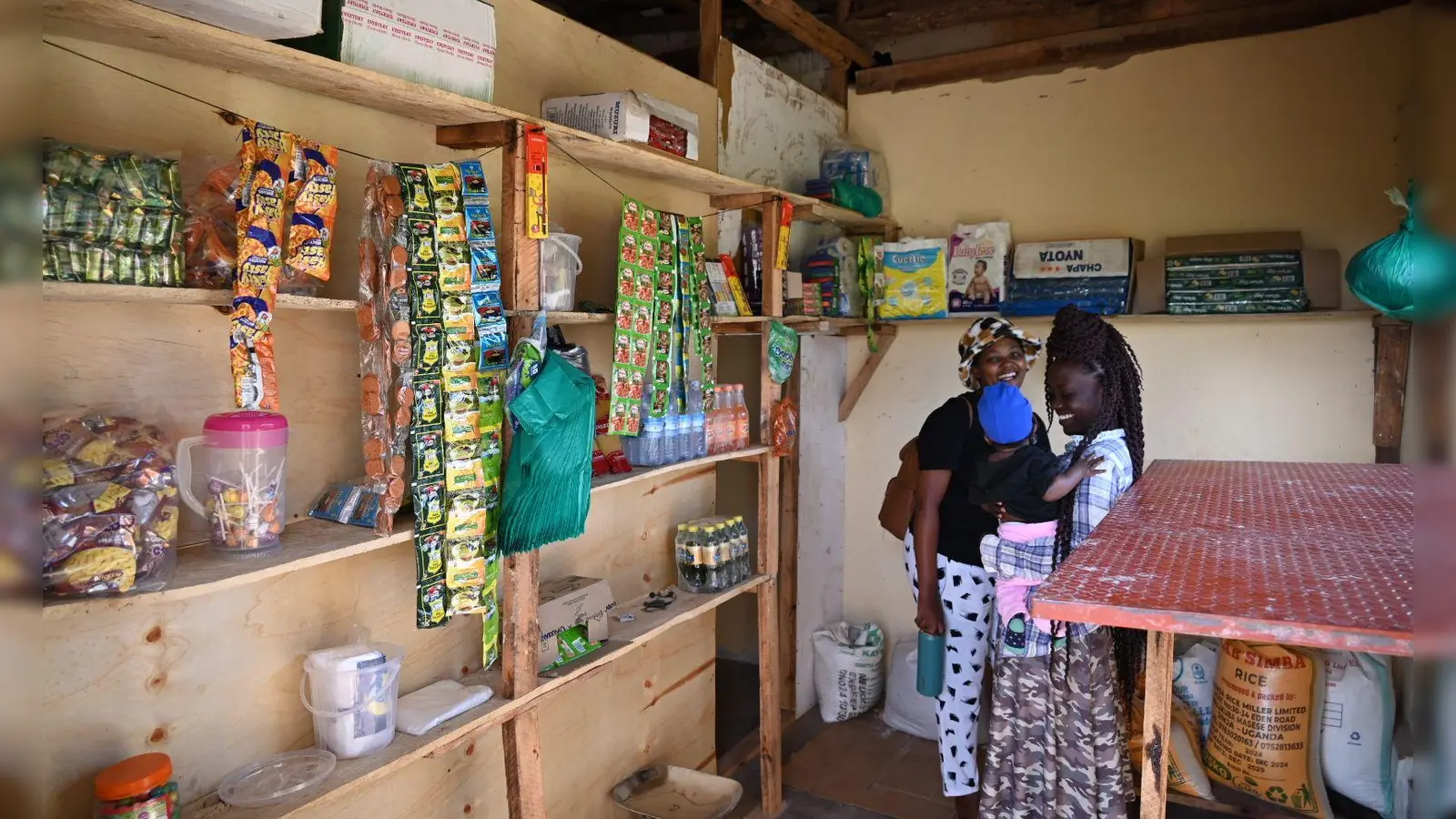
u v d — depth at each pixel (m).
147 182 1.27
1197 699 3.07
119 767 1.34
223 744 1.60
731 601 4.39
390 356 1.62
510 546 1.77
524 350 1.80
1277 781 2.80
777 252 2.80
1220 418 3.37
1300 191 3.23
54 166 1.18
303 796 1.48
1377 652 0.86
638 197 2.68
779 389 2.85
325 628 1.79
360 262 1.63
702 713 3.15
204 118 1.52
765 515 2.84
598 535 2.55
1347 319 3.16
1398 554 1.20
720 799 2.62
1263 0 3.27
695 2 3.93
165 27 1.26
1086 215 3.61
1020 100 3.71
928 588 2.73
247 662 1.64
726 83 3.18
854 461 4.08
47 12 1.19
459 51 1.69
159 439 1.36
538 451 1.76
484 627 1.88
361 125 1.81
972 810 2.77
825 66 4.06
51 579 1.15
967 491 2.69
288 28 1.31
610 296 2.58
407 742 1.70
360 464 1.85
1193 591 1.02
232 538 1.43
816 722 3.71
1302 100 3.22
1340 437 3.20
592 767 2.56
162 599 1.24
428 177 1.65
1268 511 1.57
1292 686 2.79
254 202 1.35
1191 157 3.40
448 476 1.67
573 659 2.14
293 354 1.71
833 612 4.05
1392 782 2.76
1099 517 2.09
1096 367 2.19
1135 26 3.47
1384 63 3.08
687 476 2.98
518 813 1.95
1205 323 3.37
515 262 1.82
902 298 3.75
